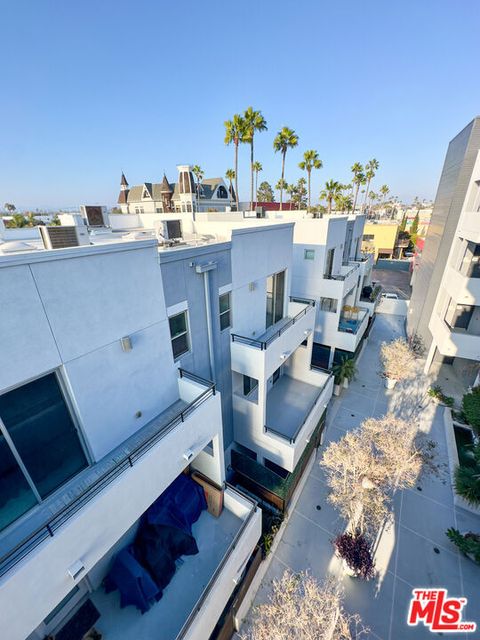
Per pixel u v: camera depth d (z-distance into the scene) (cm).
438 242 1836
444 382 1748
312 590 612
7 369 425
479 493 924
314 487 1122
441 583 834
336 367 1653
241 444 1134
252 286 1020
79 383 532
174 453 611
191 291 763
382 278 4278
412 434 967
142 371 660
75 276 491
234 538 727
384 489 881
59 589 430
